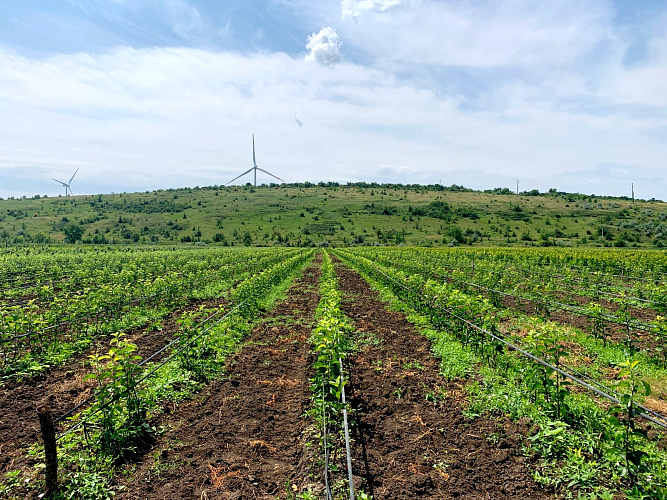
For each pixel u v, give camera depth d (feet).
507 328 43.96
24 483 18.08
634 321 38.47
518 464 19.49
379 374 31.32
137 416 23.21
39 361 34.53
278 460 20.47
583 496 16.63
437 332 41.75
